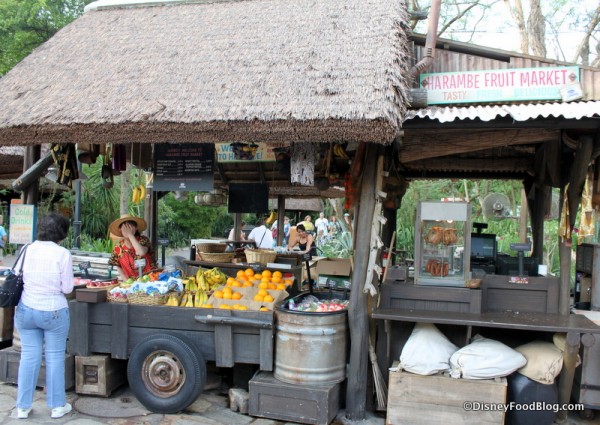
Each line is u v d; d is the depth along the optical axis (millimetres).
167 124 4164
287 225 14469
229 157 7195
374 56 4340
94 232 15938
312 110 3910
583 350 4414
